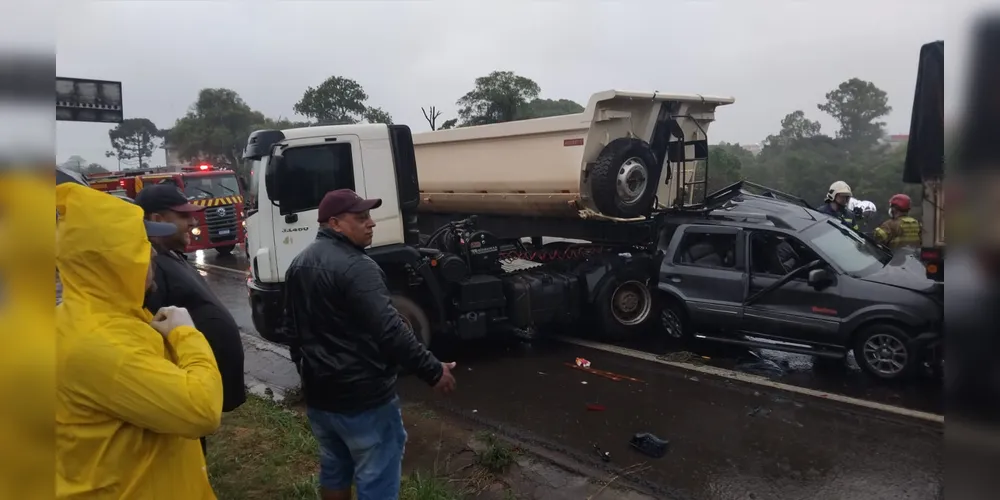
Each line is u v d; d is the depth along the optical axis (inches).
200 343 77.9
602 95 289.3
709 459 180.5
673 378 251.9
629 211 305.6
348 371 114.9
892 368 230.7
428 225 421.7
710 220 292.7
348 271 113.4
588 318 313.1
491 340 320.8
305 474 158.1
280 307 257.3
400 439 123.3
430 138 381.4
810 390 231.0
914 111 219.5
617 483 166.4
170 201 124.7
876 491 160.1
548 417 215.3
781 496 159.5
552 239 365.7
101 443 67.9
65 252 67.2
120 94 238.4
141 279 71.0
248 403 215.8
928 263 219.0
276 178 246.7
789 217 279.7
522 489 163.0
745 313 265.0
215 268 590.6
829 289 242.8
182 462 76.9
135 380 66.9
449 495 152.9
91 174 689.6
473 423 211.9
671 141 337.4
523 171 331.0
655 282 312.0
